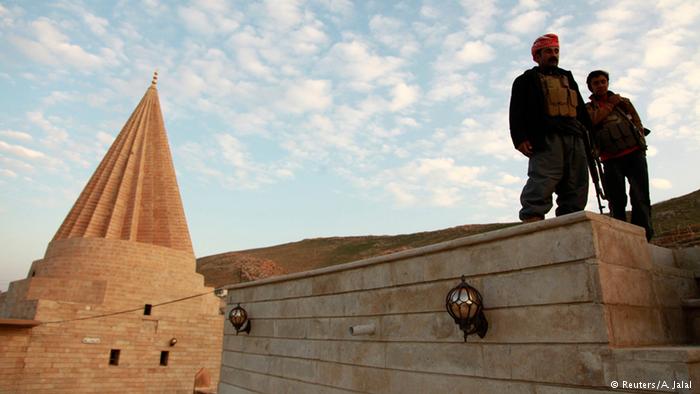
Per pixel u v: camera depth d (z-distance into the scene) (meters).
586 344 4.12
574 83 6.12
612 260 4.35
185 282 36.78
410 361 6.14
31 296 30.16
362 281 7.38
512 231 4.94
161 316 33.91
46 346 28.28
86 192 39.09
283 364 9.27
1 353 26.58
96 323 30.72
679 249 5.71
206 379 27.91
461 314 5.03
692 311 4.97
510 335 4.84
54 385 28.06
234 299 11.80
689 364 3.38
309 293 8.82
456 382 5.38
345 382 7.42
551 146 5.67
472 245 5.47
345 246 118.94
